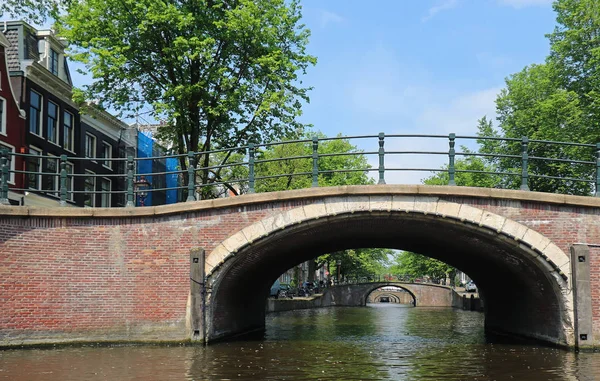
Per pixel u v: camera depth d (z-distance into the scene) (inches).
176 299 544.4
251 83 922.7
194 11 868.0
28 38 1040.2
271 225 542.0
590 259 533.3
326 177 1743.4
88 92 893.2
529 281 615.8
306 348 603.8
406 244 806.5
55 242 540.4
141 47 864.3
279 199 541.3
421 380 412.5
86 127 1176.8
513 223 532.4
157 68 902.4
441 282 2605.8
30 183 999.6
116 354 492.4
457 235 605.3
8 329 516.4
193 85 851.4
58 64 1106.1
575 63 1106.7
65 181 550.3
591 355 515.8
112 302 544.7
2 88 931.3
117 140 1294.3
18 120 967.0
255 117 938.1
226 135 959.6
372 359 521.0
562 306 544.4
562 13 1136.8
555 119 1094.4
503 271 672.4
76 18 862.5
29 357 474.9
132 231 551.8
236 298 721.0
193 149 903.7
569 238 534.6
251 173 550.6
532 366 470.6
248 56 904.3
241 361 482.0
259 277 785.6
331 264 2369.6
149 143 1406.3
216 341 617.3
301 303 1706.4
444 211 536.1
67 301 537.6
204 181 903.7
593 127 1039.6
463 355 550.0
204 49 832.9
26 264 529.0
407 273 3385.8
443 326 999.0
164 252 549.3
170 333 542.3
